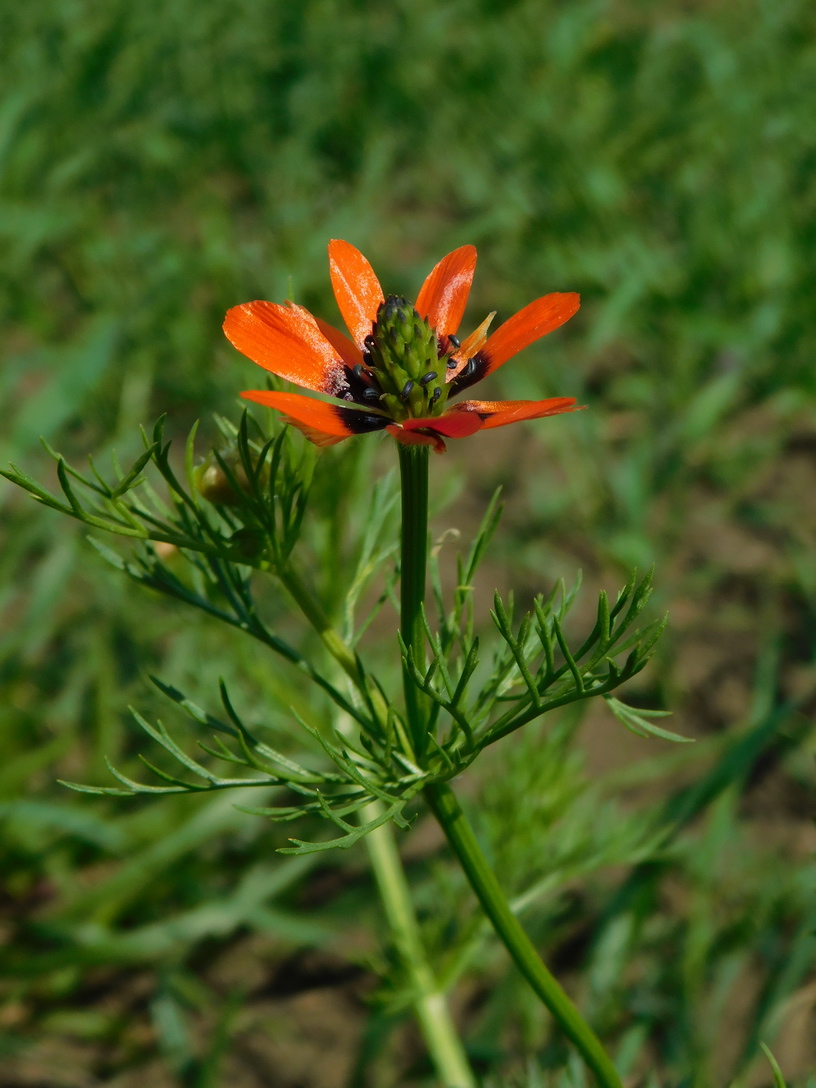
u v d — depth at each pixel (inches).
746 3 25.0
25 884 11.3
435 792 7.2
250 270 17.5
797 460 15.5
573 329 17.6
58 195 19.6
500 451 15.8
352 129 21.1
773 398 16.0
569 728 9.9
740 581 14.0
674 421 15.4
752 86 21.3
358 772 6.9
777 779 11.9
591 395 16.5
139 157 20.3
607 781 11.4
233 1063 10.4
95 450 14.8
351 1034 10.5
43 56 22.3
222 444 7.7
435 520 14.8
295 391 7.6
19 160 19.5
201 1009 10.6
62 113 21.0
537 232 18.5
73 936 10.6
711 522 14.8
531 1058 9.1
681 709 12.7
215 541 7.3
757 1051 9.6
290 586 7.5
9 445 14.7
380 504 8.0
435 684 7.1
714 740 11.8
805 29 23.2
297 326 6.8
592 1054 7.5
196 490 7.3
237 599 8.0
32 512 13.4
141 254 17.8
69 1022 10.5
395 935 9.4
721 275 17.4
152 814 11.0
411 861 11.3
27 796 11.7
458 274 7.0
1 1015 10.5
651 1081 8.9
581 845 9.5
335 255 7.0
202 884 11.1
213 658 10.8
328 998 10.7
